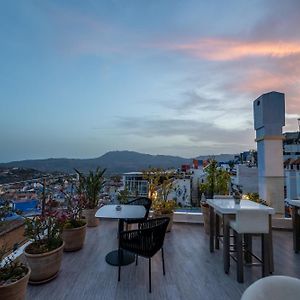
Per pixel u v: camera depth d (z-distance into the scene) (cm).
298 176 611
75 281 285
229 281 287
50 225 311
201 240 439
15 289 206
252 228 287
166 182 563
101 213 351
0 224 285
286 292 124
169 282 284
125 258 344
